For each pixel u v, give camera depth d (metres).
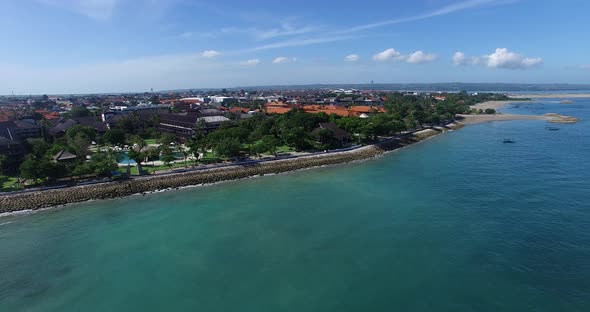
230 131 120.19
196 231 59.97
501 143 137.38
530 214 62.66
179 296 42.31
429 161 109.44
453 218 62.38
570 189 75.38
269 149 110.50
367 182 87.56
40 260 51.59
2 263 51.00
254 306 40.06
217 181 92.19
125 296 42.66
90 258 51.69
